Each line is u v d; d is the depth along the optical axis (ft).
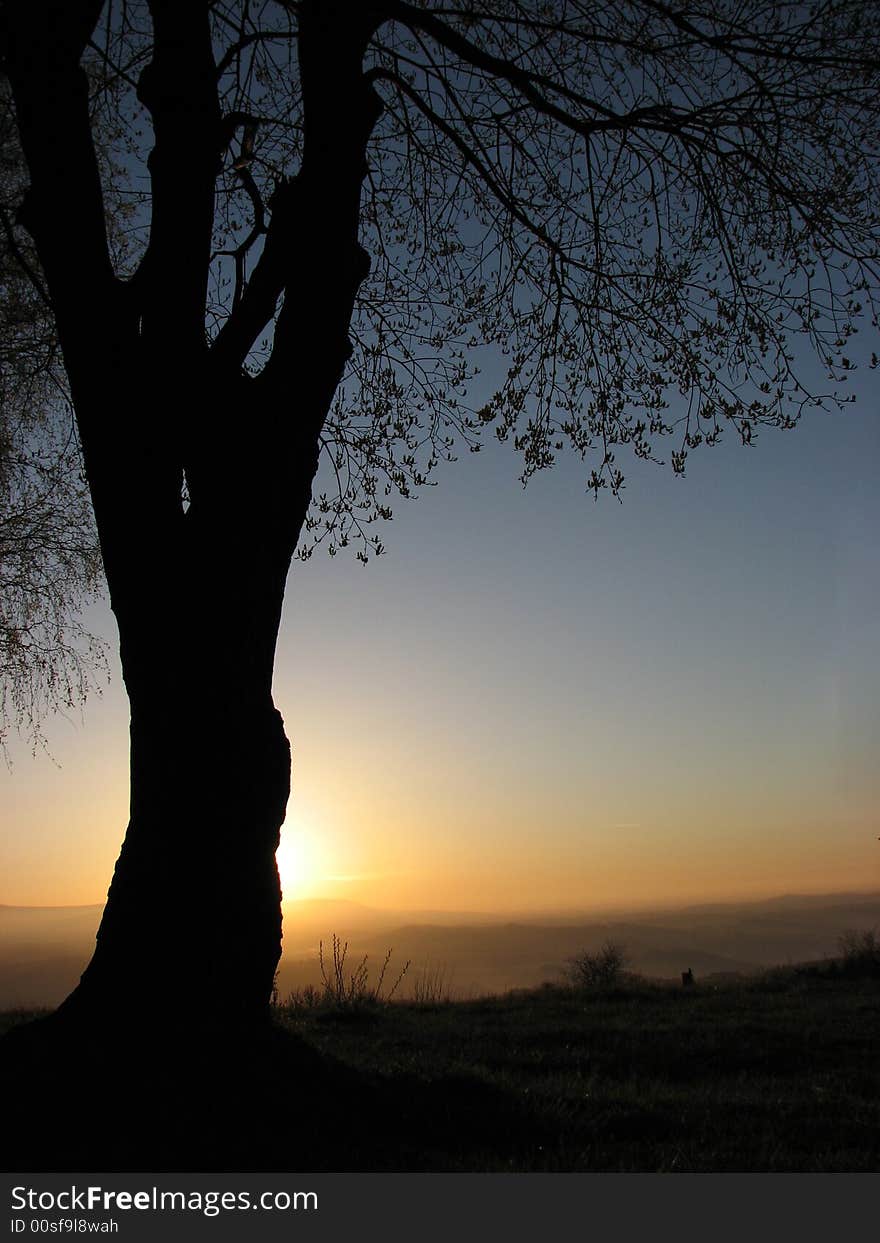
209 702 23.52
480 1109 24.61
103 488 24.70
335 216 26.73
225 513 24.58
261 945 23.48
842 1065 36.99
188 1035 21.81
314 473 26.48
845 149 31.22
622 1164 20.49
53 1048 21.30
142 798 23.32
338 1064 24.59
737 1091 31.12
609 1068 36.11
